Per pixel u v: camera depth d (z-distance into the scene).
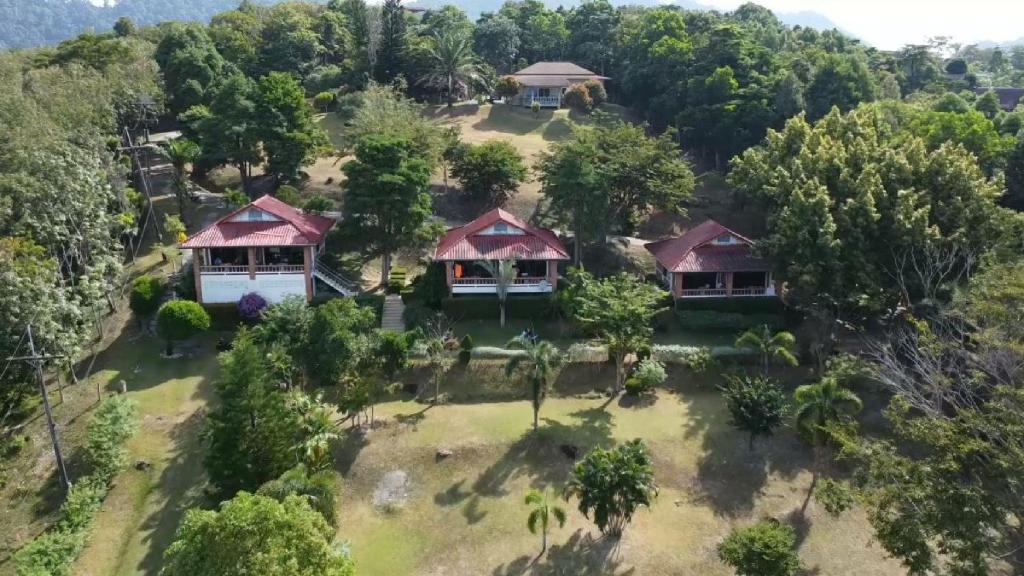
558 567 33.00
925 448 40.81
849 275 46.62
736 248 56.84
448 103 99.06
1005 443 26.67
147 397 44.22
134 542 34.72
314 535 23.81
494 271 52.69
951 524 25.30
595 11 119.56
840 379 41.22
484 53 113.88
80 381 45.53
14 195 44.44
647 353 47.25
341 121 90.38
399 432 41.38
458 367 46.69
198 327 47.72
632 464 33.12
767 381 42.59
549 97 101.31
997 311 33.03
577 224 58.59
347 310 44.09
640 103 99.94
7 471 38.81
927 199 48.28
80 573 33.03
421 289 54.84
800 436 40.25
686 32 102.62
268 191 72.69
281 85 70.19
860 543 34.78
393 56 98.31
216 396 44.50
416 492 37.59
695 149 87.88
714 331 53.12
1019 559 29.23
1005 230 45.62
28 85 61.81
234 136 67.50
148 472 38.81
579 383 47.00
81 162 50.78
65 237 47.19
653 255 61.88
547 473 38.88
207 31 105.31
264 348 42.12
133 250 60.38
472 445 40.25
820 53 93.75
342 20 116.06
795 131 59.53
